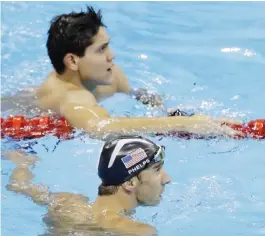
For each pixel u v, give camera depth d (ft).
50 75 73.00
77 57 68.13
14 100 73.46
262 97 75.61
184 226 54.13
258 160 63.52
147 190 52.13
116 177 51.60
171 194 58.49
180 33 92.12
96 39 67.92
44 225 53.16
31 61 83.10
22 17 94.43
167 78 80.48
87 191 58.80
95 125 65.98
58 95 69.82
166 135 65.82
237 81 79.41
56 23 68.69
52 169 62.49
